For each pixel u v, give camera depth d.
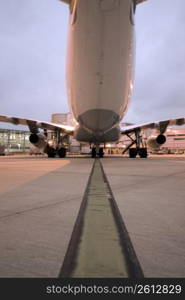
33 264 1.54
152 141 17.83
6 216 2.54
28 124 16.31
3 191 3.95
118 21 9.49
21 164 10.34
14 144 64.31
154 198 3.44
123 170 7.66
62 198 3.41
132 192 3.89
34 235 2.01
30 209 2.82
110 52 10.14
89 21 9.51
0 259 1.60
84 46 10.09
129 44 10.31
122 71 10.83
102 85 11.05
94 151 19.86
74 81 11.29
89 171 7.31
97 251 1.71
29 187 4.34
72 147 40.44
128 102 12.79
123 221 2.40
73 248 1.76
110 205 3.02
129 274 1.44
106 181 5.14
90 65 10.49
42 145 17.16
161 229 2.18
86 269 1.48
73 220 2.41
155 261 1.58
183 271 1.47
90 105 11.96
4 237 1.97
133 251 1.72
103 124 13.10
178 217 2.54
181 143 64.94
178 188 4.29
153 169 8.08
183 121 16.20
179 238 1.97
